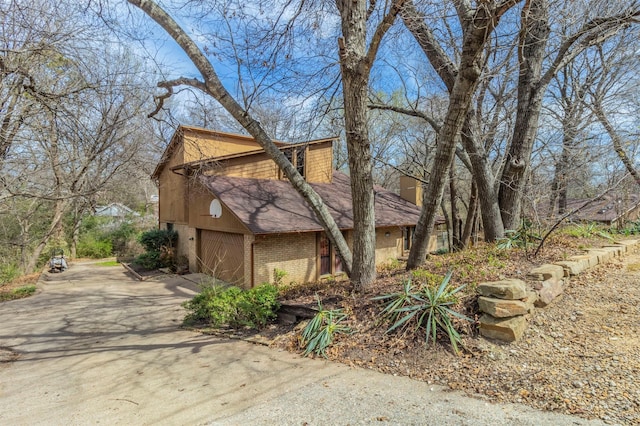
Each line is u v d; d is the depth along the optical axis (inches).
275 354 195.3
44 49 297.1
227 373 170.4
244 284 466.3
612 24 264.5
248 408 129.4
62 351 250.1
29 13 287.1
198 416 126.9
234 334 252.4
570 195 536.4
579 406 110.1
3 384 185.0
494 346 154.6
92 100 412.5
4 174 407.2
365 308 212.1
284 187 583.8
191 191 584.4
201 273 592.4
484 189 319.6
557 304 184.9
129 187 1022.4
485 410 114.7
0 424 134.6
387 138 807.1
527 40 300.8
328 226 264.2
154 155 749.9
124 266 751.7
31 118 392.2
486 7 178.4
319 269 512.7
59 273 682.2
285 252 472.7
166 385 162.2
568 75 560.1
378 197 719.1
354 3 239.3
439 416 113.2
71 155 465.1
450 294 185.5
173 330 293.4
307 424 114.5
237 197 487.5
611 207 479.2
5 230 678.5
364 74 235.6
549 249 256.8
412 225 625.6
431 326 169.6
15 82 327.3
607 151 361.1
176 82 253.9
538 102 307.1
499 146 450.3
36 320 350.3
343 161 927.0
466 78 206.4
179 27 234.1
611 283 206.5
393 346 171.0
